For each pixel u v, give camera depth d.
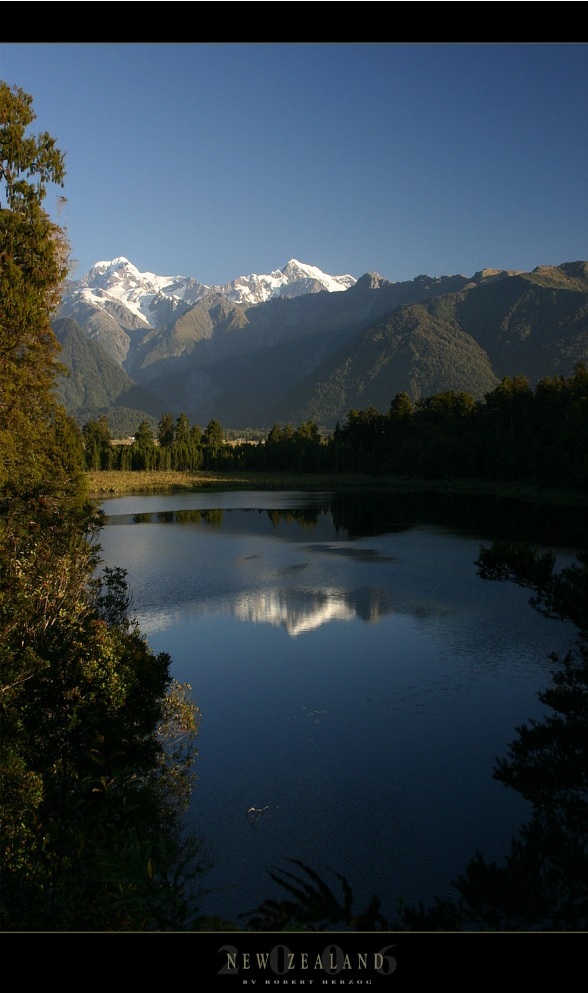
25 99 24.69
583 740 10.55
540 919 8.45
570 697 11.12
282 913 4.57
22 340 25.52
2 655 10.12
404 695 21.14
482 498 94.06
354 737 18.14
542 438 100.94
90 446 149.75
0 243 24.47
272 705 20.44
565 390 105.69
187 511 84.19
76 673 11.40
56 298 26.88
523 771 10.66
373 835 13.77
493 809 14.69
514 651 25.47
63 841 6.45
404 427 140.12
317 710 20.00
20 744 9.65
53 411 28.45
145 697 14.98
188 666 24.27
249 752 17.30
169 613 32.44
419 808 14.72
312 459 149.38
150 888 5.34
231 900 11.51
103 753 10.58
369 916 4.48
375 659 24.83
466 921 8.49
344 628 29.30
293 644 26.97
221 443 172.75
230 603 34.34
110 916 5.35
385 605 33.41
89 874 5.94
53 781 8.46
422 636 27.72
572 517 69.62
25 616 11.61
